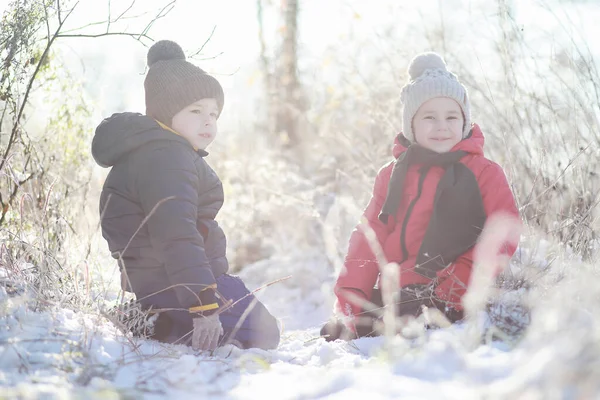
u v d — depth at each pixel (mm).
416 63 3770
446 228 3402
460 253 3383
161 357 2576
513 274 3342
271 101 10086
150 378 2281
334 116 7883
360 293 3578
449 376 2098
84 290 3230
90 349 2457
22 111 3703
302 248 6582
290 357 2986
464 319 3020
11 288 2922
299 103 9789
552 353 1599
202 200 3260
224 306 2998
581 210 3949
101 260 4137
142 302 3158
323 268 6176
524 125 4559
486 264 3080
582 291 2373
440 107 3561
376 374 2199
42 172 3922
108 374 2279
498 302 2793
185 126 3299
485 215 3404
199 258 2967
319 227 6582
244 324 3229
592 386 1545
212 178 3316
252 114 10141
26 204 3830
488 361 2078
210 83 3312
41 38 3695
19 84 3670
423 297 3199
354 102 7840
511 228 3316
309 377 2348
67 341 2416
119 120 3223
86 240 4188
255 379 2379
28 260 3451
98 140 3246
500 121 4699
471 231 3395
